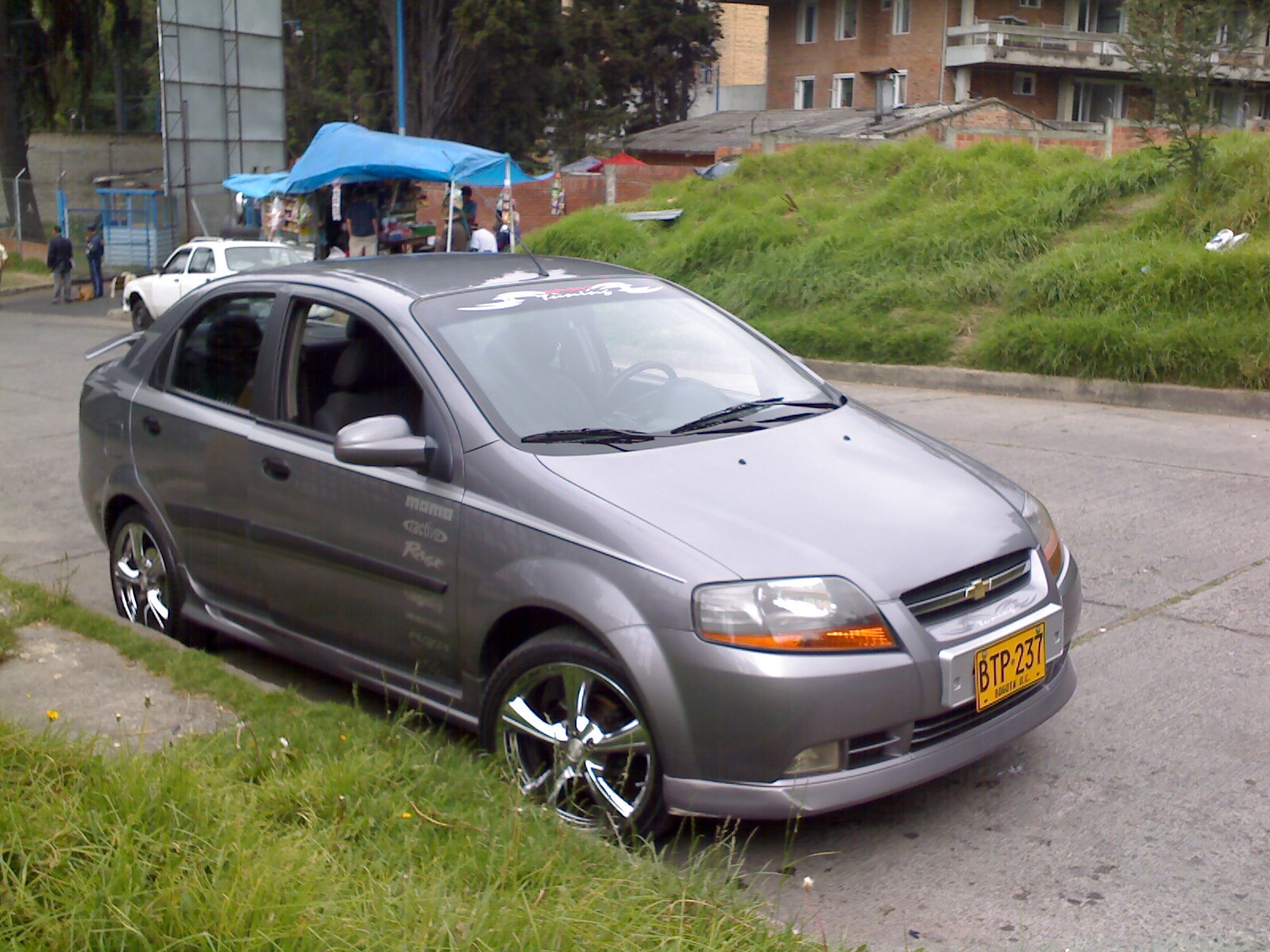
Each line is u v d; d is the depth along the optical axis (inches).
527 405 172.2
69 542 307.0
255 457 192.9
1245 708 187.8
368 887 120.7
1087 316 489.1
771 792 138.8
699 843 152.4
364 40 1822.1
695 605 140.3
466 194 837.8
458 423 167.5
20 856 120.7
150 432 216.4
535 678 153.2
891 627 141.8
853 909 138.3
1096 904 138.0
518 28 1694.1
